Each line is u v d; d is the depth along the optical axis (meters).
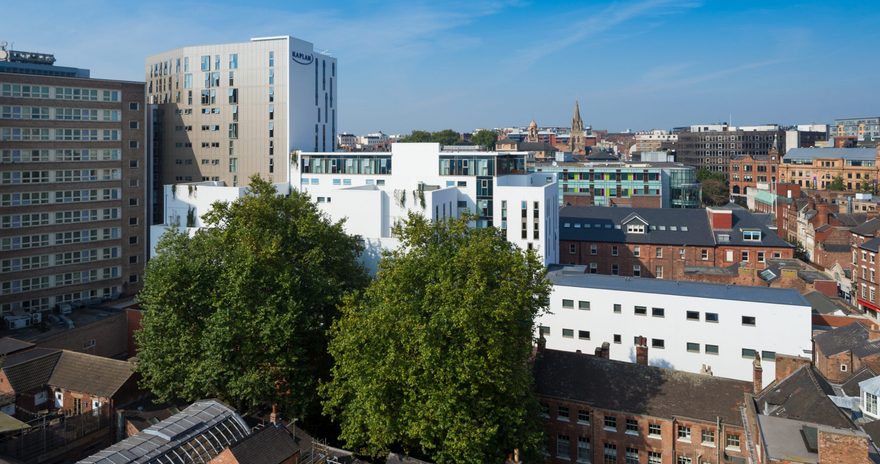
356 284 68.75
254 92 138.00
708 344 69.69
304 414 55.19
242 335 54.34
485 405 47.06
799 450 35.47
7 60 140.88
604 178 168.00
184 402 62.44
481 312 47.44
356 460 50.75
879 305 102.88
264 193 69.19
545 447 56.41
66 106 110.62
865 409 44.44
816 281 93.00
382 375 47.22
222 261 61.50
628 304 72.62
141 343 59.25
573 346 75.19
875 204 150.00
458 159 107.88
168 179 147.00
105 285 116.88
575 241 123.94
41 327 101.38
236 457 41.91
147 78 152.12
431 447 47.62
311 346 60.06
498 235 61.31
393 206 94.31
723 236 117.56
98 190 115.12
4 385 62.03
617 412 54.31
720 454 50.72
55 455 54.53
